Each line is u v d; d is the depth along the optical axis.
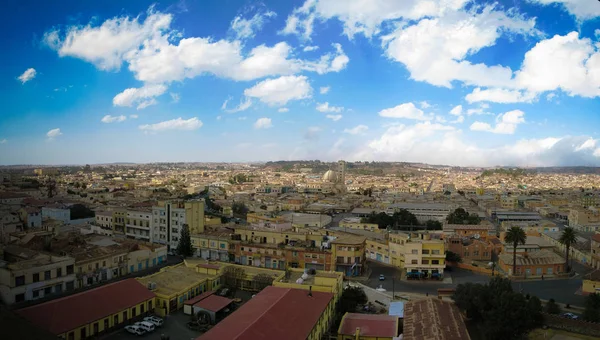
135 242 134.62
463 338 68.56
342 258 125.88
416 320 77.19
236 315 71.94
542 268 128.25
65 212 192.00
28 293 93.19
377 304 96.94
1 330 22.02
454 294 92.62
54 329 69.50
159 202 163.25
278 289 87.19
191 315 89.56
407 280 122.81
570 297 107.19
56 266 99.81
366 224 195.25
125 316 82.69
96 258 111.19
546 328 82.94
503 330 74.81
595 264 140.12
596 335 78.94
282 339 63.66
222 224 177.88
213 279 104.31
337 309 90.75
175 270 108.75
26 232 132.62
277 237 138.62
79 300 78.88
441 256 124.31
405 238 132.75
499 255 142.75
